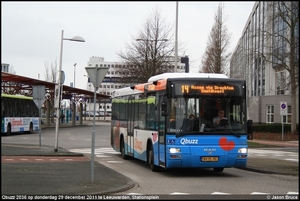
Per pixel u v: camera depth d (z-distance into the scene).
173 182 12.80
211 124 13.70
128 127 18.97
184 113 13.62
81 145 29.12
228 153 13.67
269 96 52.81
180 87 13.67
